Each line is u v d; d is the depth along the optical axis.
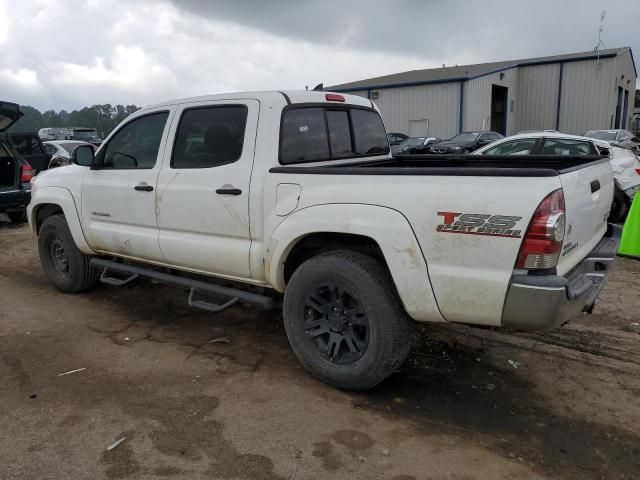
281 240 3.56
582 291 3.05
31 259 7.25
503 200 2.81
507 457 2.91
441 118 28.25
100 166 4.86
